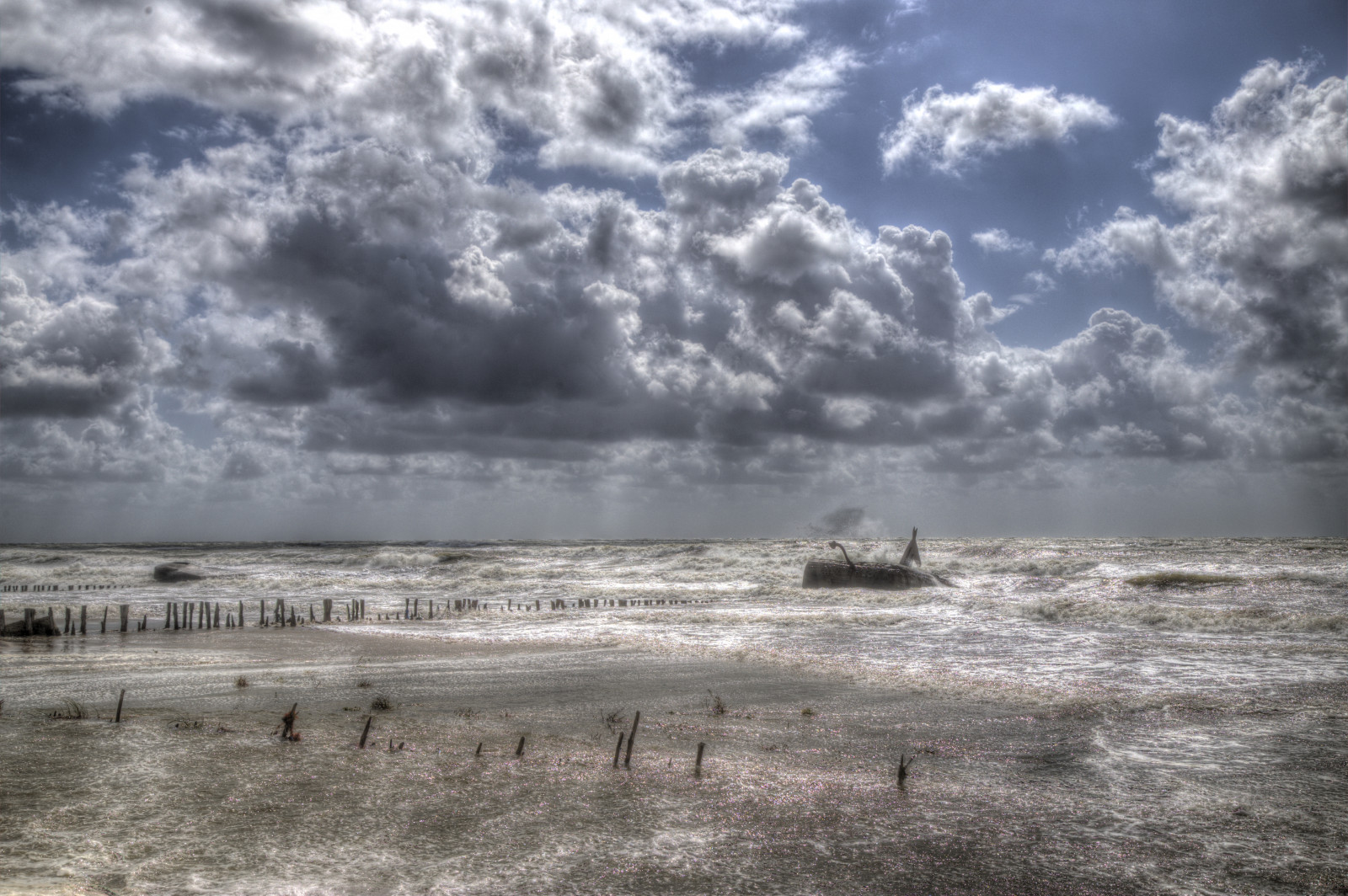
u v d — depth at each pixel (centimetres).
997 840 693
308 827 678
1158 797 816
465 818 711
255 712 1193
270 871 586
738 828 707
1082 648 1905
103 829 664
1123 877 620
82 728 1033
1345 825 734
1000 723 1162
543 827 695
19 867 577
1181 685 1424
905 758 970
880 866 631
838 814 750
